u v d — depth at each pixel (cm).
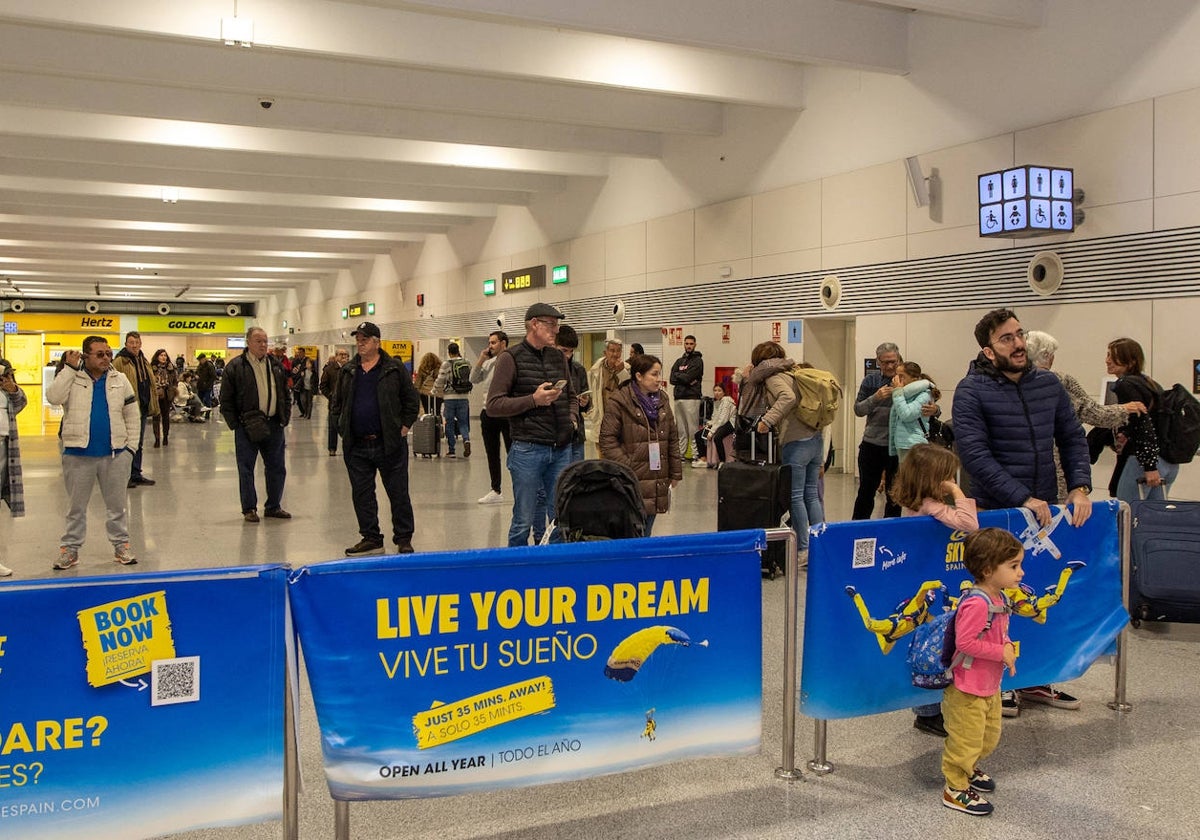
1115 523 429
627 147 1544
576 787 356
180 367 2873
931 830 321
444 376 1506
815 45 1016
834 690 357
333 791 285
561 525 453
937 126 1052
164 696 270
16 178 1853
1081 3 884
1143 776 365
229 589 275
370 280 3173
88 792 264
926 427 724
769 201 1323
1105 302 870
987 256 991
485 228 2286
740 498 694
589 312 1820
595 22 895
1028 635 404
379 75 1176
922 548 373
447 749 297
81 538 709
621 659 319
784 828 322
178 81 1083
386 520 927
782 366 715
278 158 1656
